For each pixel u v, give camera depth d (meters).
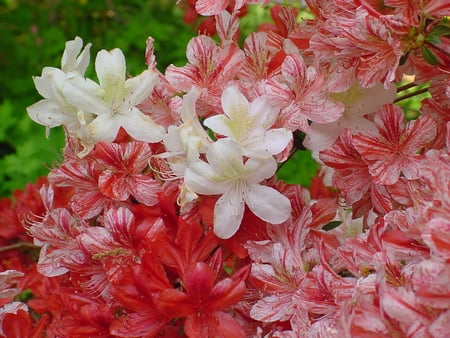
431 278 0.68
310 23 0.83
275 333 0.77
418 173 0.77
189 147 0.76
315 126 0.81
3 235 0.99
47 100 0.81
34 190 0.99
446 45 0.78
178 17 1.94
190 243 0.78
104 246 0.80
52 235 0.84
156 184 0.80
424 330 0.68
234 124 0.78
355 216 0.84
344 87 0.79
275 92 0.79
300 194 0.81
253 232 0.80
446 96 0.80
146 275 0.77
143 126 0.80
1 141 1.70
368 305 0.70
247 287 0.81
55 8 1.97
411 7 0.75
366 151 0.79
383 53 0.76
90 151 0.81
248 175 0.77
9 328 0.83
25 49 1.86
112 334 0.78
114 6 1.98
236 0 0.81
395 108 0.79
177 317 0.77
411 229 0.72
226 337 0.76
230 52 0.81
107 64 0.79
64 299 0.84
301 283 0.77
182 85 0.81
